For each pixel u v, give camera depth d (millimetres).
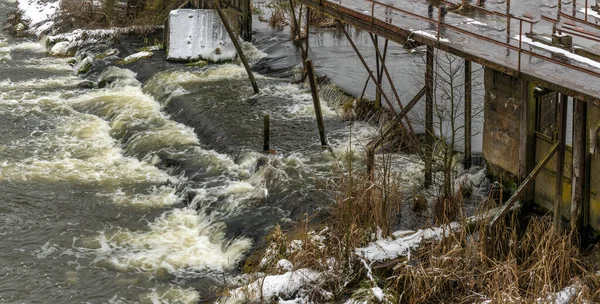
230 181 28359
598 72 20781
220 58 41688
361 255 21500
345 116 32656
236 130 32031
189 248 24906
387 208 22984
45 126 34906
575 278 19219
